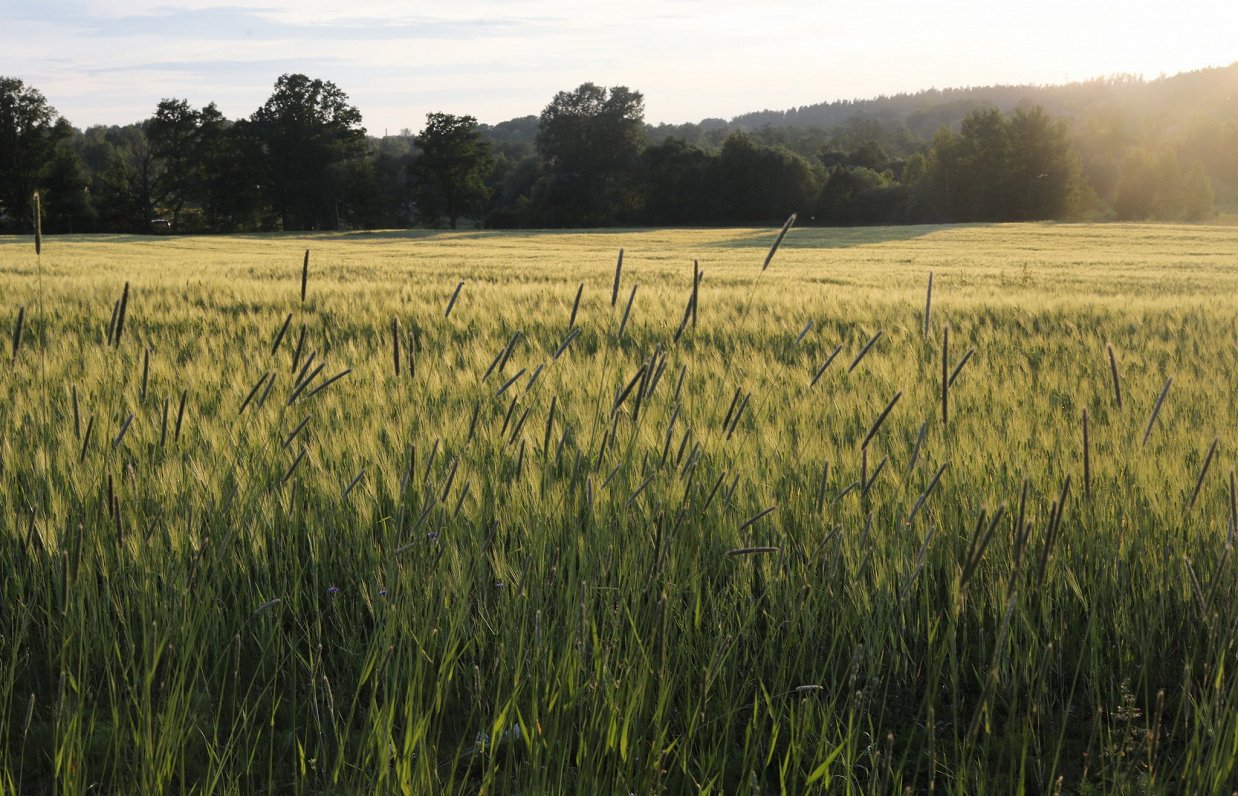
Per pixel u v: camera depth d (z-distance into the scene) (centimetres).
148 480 434
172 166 9256
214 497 417
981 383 781
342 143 9438
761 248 5056
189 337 1055
